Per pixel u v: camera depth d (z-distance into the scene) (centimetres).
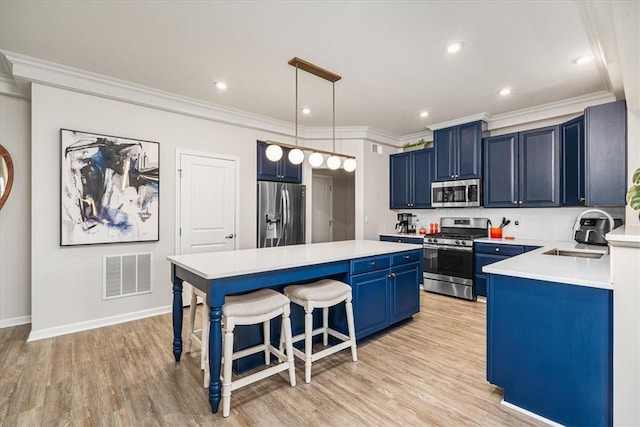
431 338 294
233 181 424
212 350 185
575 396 166
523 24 219
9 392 204
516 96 358
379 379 222
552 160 373
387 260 302
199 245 393
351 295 253
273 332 254
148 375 226
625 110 278
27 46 254
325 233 667
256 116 432
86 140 312
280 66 287
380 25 222
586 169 300
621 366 152
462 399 199
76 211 306
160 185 363
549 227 406
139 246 349
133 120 344
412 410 188
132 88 330
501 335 194
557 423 172
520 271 185
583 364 163
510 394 191
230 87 337
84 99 313
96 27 227
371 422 177
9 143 320
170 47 255
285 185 470
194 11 208
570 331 167
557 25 220
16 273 326
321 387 212
